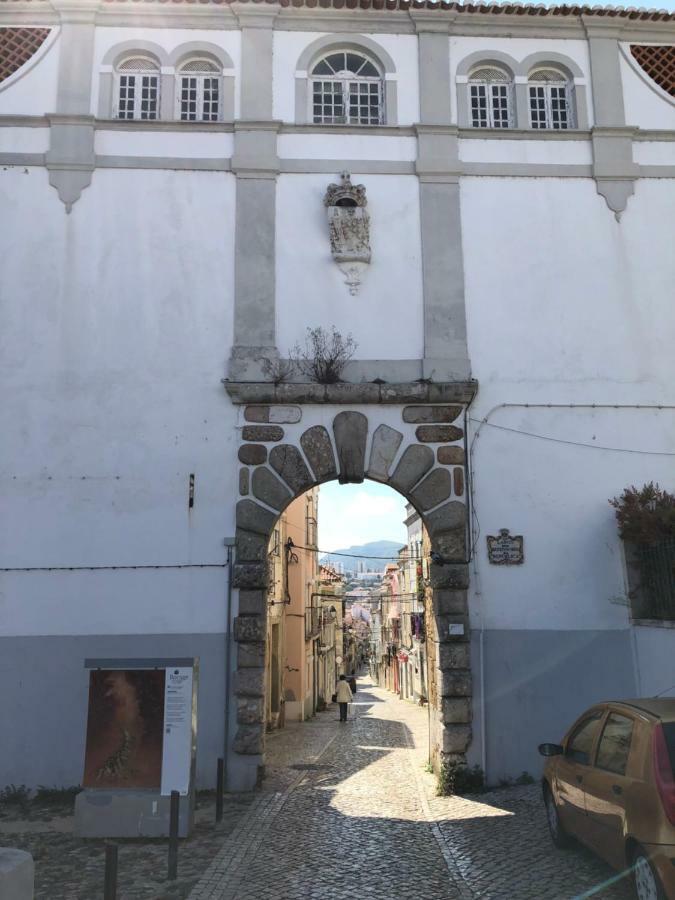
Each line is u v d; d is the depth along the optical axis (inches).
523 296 513.3
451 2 537.0
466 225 520.7
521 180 529.3
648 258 524.4
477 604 472.1
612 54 550.6
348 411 489.4
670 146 541.6
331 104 542.3
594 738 276.2
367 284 507.5
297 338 498.6
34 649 456.1
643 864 219.5
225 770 445.7
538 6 539.2
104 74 526.9
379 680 2605.8
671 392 507.2
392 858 314.5
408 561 1637.6
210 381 491.2
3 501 471.8
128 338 494.9
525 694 462.6
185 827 339.9
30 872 187.3
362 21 542.0
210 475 479.5
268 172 516.4
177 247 506.6
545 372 504.4
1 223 503.5
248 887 280.5
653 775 220.4
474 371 501.7
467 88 539.8
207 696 453.7
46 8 533.6
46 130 517.7
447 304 506.9
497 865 299.4
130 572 466.9
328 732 874.1
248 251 506.9
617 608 476.1
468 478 486.3
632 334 513.0
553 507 487.5
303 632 1140.5
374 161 524.1
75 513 472.4
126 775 345.1
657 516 449.4
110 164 514.0
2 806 426.9
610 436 498.9
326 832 355.9
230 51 534.9
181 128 519.5
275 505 476.1
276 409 488.4
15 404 483.5
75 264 501.7
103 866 306.7
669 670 434.0
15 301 495.5
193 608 463.2
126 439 482.6
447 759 449.7
